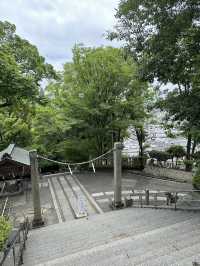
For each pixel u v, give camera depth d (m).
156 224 8.18
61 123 19.16
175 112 10.18
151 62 9.47
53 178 19.88
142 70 10.00
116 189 12.74
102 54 17.78
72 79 19.72
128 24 9.76
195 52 8.91
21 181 17.30
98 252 5.88
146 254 5.39
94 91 18.56
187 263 4.48
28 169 15.61
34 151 11.03
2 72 13.15
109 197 14.91
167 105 10.59
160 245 5.90
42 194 16.06
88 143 20.97
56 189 16.98
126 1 9.27
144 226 8.09
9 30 16.03
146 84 18.08
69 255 5.92
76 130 20.14
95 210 12.99
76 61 18.91
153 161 20.88
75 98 19.11
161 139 24.30
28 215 12.66
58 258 5.86
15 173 15.42
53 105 20.41
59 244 7.29
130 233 7.51
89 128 19.50
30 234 8.88
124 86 18.73
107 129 19.58
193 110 9.12
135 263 5.02
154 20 8.89
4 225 6.30
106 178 19.20
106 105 18.11
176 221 8.31
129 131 23.11
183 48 9.12
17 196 15.85
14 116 23.39
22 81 14.21
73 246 6.96
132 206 12.71
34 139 23.09
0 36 15.11
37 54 17.03
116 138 21.92
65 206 13.80
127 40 10.24
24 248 6.96
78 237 7.76
